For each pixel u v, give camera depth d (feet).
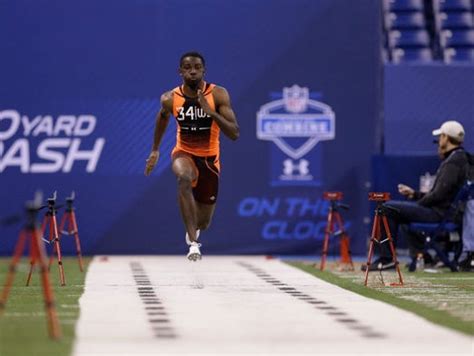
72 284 123.65
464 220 145.18
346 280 130.62
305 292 113.39
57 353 67.72
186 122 117.70
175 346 72.02
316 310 94.73
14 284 122.72
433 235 145.48
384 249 146.41
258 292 113.39
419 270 149.59
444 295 110.32
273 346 72.28
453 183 143.64
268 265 161.07
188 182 113.09
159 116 120.78
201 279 131.85
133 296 108.27
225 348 71.26
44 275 73.10
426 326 83.25
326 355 68.39
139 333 78.59
